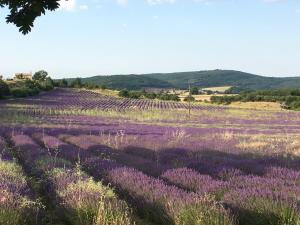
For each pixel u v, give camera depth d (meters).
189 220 8.15
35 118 50.78
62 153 18.44
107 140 25.17
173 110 83.38
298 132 41.66
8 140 26.72
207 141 26.45
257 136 32.41
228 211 8.23
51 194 10.52
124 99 112.94
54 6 6.37
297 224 7.86
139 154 19.86
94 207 8.43
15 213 7.61
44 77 155.00
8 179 10.21
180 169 13.16
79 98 105.69
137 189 10.43
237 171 13.41
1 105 71.75
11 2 6.38
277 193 9.27
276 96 117.81
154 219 9.40
